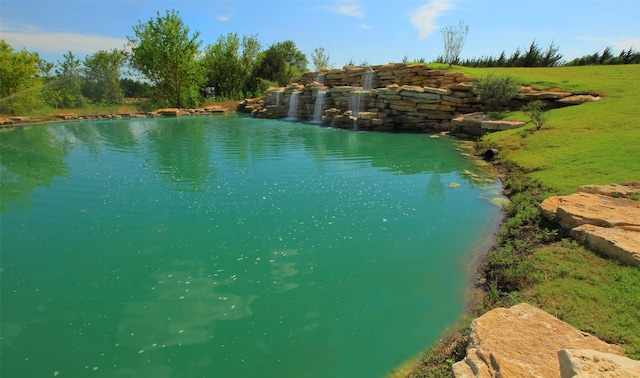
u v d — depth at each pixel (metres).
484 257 4.77
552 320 2.70
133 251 5.23
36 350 3.34
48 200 7.36
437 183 8.20
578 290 3.28
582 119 10.51
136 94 32.72
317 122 21.48
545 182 6.48
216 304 3.99
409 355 3.13
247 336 3.46
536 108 10.95
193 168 9.92
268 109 24.75
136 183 8.52
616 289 3.21
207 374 3.01
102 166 10.23
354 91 19.66
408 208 6.71
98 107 26.72
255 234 5.72
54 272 4.71
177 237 5.64
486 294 3.91
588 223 4.35
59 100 25.92
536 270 3.77
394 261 4.82
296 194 7.59
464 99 15.91
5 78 22.41
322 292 4.16
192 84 30.52
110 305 4.01
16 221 6.32
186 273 4.64
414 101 16.98
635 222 4.15
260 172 9.44
